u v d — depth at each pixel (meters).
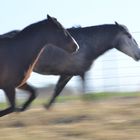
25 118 14.84
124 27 16.70
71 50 14.02
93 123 13.73
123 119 14.04
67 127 13.37
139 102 16.30
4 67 13.51
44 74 16.28
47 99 19.94
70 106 16.58
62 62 16.11
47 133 12.90
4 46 13.66
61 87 16.34
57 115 15.05
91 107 15.95
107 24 16.66
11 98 13.59
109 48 16.66
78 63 16.27
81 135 12.64
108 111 15.08
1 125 14.15
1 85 13.59
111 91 20.30
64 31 13.95
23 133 12.98
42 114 15.27
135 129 12.95
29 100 14.30
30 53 13.71
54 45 13.98
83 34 16.42
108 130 12.93
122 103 16.53
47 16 13.94
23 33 13.84
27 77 13.79
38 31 13.85
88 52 16.38
